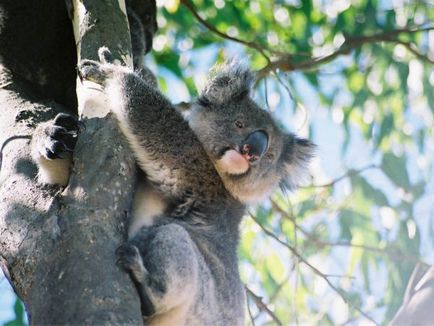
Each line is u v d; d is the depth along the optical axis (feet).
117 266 15.16
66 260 14.97
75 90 24.07
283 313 29.48
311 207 31.19
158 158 19.97
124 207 16.40
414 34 34.81
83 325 13.80
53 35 23.93
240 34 35.14
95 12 19.72
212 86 24.64
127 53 19.72
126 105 19.31
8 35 23.58
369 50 34.14
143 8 27.91
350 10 34.24
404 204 30.09
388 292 28.04
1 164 19.26
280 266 30.55
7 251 16.40
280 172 25.54
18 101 21.59
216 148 23.67
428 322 16.39
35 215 16.80
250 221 30.73
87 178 16.38
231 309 20.24
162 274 17.19
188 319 18.26
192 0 35.24
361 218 30.32
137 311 14.55
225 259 20.86
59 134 17.70
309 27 34.73
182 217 20.48
